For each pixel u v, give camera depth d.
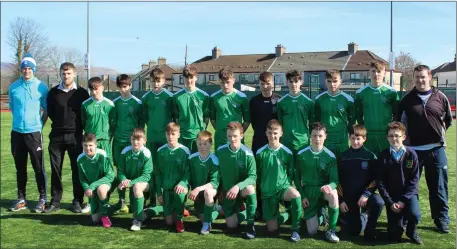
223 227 5.07
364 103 5.31
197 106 5.69
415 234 4.45
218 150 5.07
